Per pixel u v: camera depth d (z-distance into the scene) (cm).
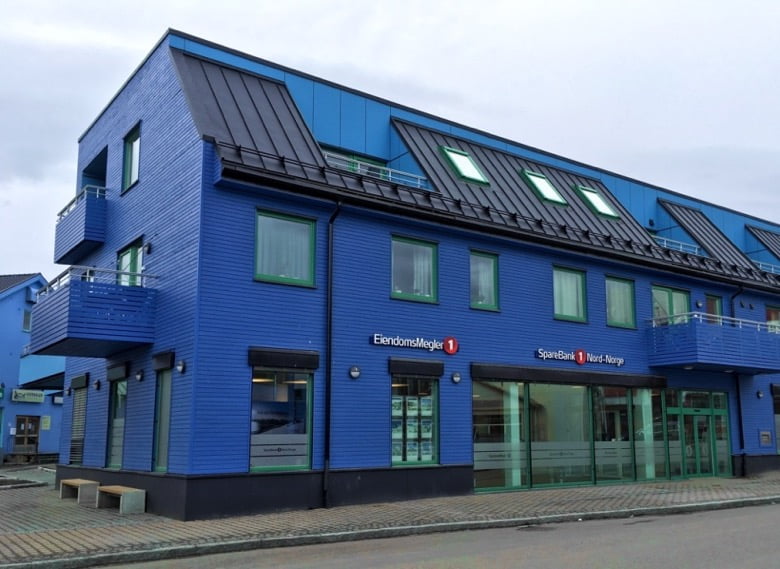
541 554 1002
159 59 1745
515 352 1923
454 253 1850
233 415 1445
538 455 1938
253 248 1523
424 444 1723
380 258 1708
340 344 1609
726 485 2086
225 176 1477
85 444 1942
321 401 1566
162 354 1534
